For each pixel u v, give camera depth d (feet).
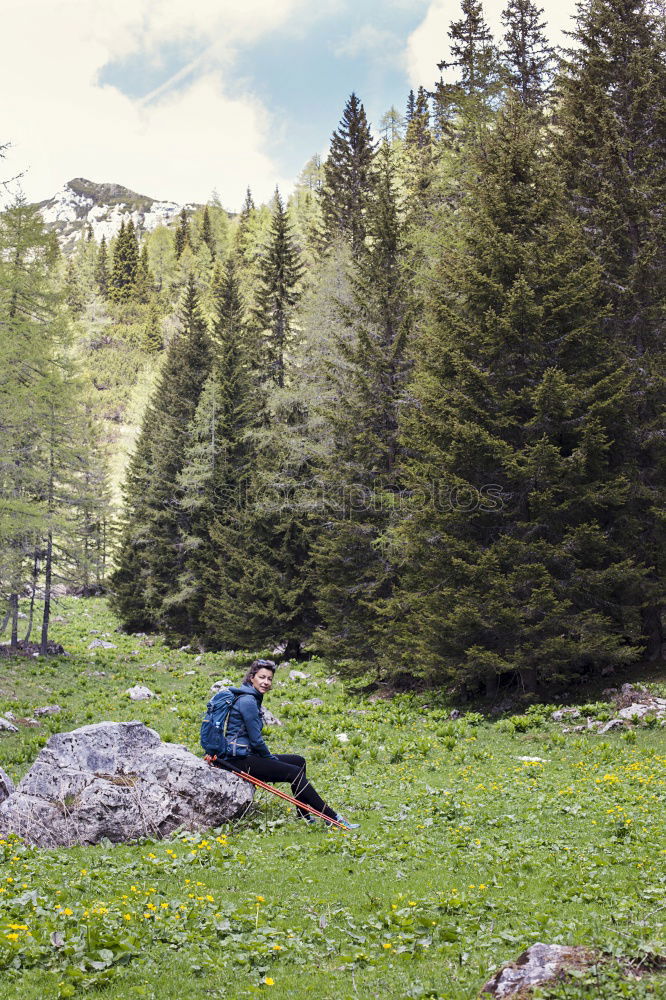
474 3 120.26
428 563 70.13
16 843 27.37
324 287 114.42
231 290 152.15
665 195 70.33
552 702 65.62
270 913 20.24
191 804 30.91
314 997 15.21
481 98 112.16
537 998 13.57
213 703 32.89
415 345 80.94
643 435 68.90
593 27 77.77
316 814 31.19
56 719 65.98
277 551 113.09
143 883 22.58
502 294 67.21
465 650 66.03
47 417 112.27
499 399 66.18
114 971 15.89
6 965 15.93
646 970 14.70
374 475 86.99
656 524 68.13
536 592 59.93
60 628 166.91
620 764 43.39
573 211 77.15
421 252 94.68
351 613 87.40
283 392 114.21
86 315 415.03
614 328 72.43
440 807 33.94
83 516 127.75
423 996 14.99
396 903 21.03
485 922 19.39
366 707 75.25
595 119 75.31
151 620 164.96
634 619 65.21
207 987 15.62
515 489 68.44
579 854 25.80
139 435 218.18
